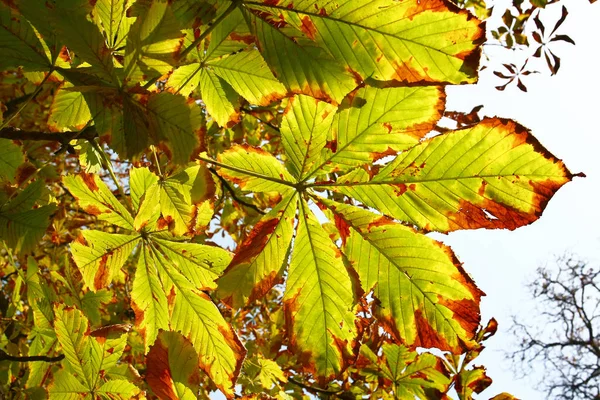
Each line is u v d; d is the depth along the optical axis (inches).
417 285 47.0
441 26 43.7
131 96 44.1
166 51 43.8
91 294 55.6
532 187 45.6
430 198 46.5
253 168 48.3
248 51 48.8
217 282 47.3
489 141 45.8
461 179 46.1
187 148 44.2
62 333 50.2
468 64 43.9
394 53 44.2
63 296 55.4
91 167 51.9
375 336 62.4
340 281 47.3
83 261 50.9
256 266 47.5
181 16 45.1
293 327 47.3
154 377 46.0
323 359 47.3
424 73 44.2
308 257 47.5
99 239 50.9
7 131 47.5
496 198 45.9
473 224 46.4
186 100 44.0
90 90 43.9
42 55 44.5
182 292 50.4
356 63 44.4
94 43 43.6
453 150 46.1
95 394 50.2
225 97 51.3
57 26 43.3
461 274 46.8
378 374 62.1
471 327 46.8
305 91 44.9
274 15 44.5
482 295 46.7
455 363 59.9
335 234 47.8
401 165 46.7
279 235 47.8
